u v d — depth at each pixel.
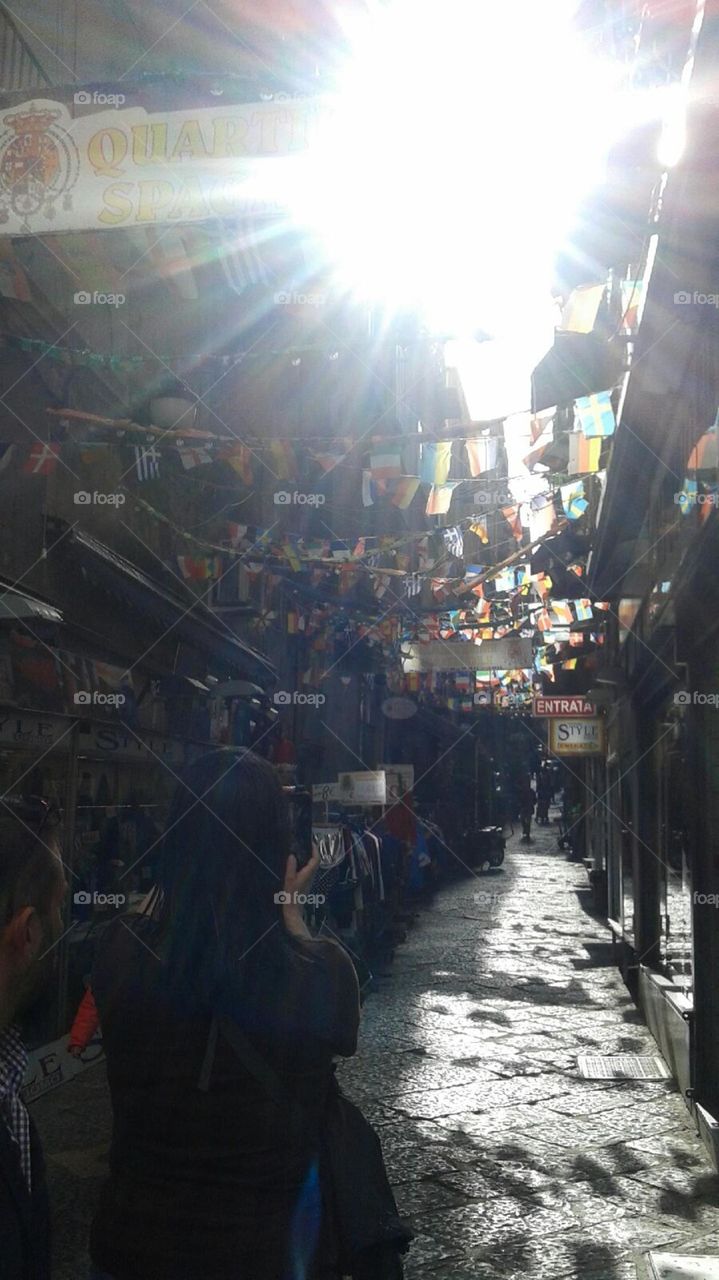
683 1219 5.70
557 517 10.56
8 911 1.57
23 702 7.88
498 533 16.09
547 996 12.05
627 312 7.31
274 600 14.34
